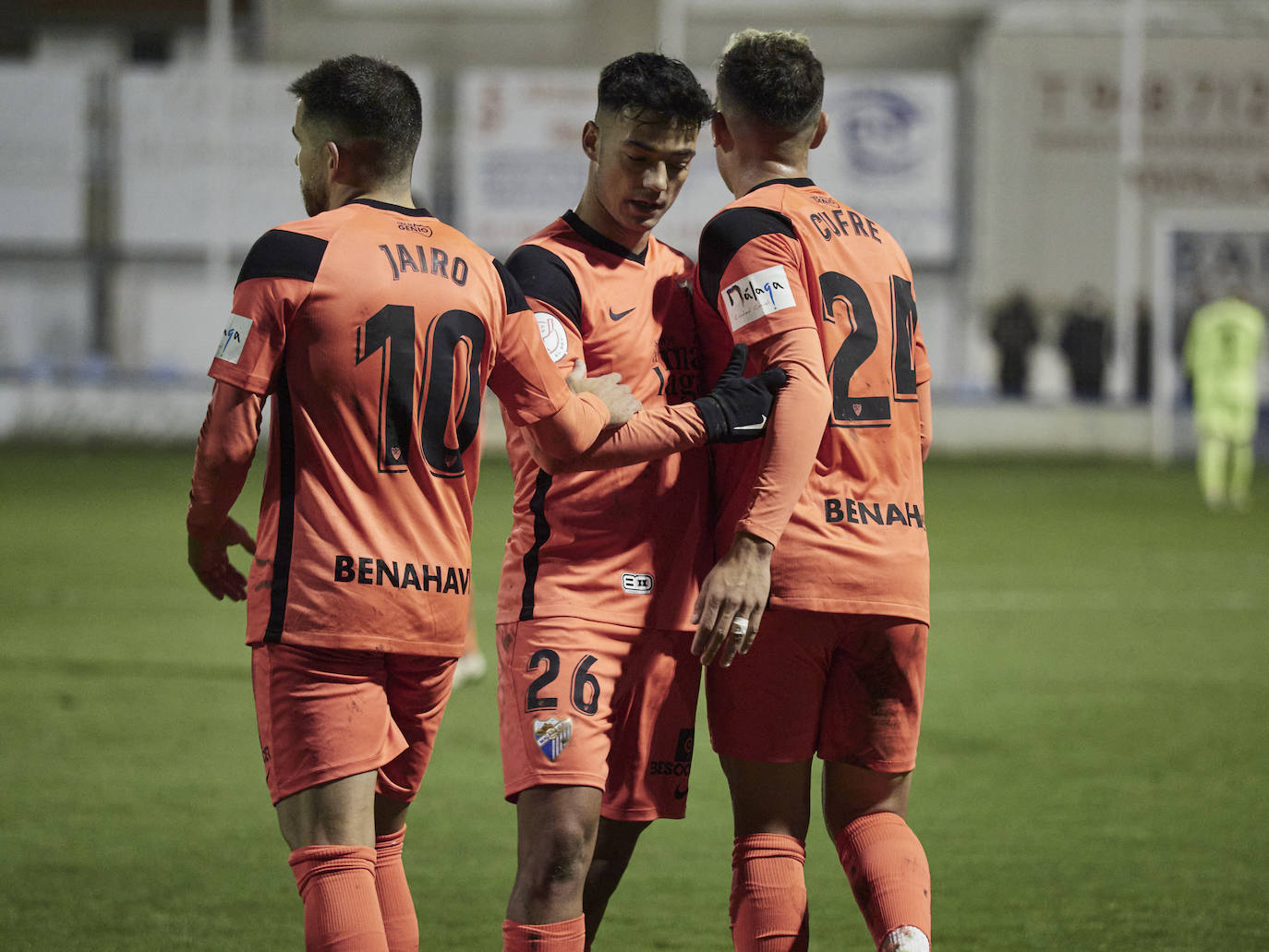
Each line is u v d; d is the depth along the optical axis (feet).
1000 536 155.33
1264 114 275.59
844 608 34.60
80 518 161.99
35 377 263.08
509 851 53.47
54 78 270.46
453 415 33.42
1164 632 101.09
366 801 32.40
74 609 107.24
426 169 271.28
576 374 35.35
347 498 32.32
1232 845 54.19
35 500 179.63
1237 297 195.62
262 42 286.46
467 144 266.57
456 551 33.91
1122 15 275.39
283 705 32.14
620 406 34.42
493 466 238.68
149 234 273.95
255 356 31.86
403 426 32.73
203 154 272.10
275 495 32.65
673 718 36.78
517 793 34.63
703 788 63.36
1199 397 191.93
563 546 35.45
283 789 32.14
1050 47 276.00
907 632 35.47
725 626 33.17
